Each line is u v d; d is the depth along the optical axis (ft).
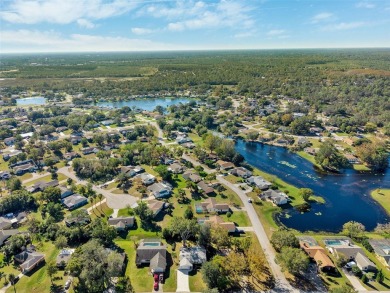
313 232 346.54
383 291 252.62
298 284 258.57
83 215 346.13
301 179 486.79
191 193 425.28
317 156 545.44
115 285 253.85
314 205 408.05
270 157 581.94
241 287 254.47
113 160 497.05
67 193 412.98
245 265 263.70
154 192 416.26
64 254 289.12
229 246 305.94
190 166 513.45
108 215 367.66
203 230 305.32
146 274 267.80
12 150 587.27
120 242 318.45
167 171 464.24
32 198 390.83
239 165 532.73
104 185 445.37
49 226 327.88
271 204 402.72
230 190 436.76
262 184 447.42
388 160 564.30
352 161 549.54
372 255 301.84
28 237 314.55
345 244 313.53
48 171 496.64
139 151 568.41
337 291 231.09
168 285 254.68
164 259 277.64
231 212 377.71
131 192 425.69
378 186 465.06
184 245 306.96
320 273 272.51
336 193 442.09
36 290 249.34
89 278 240.53
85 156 565.94
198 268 276.41
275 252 301.22
